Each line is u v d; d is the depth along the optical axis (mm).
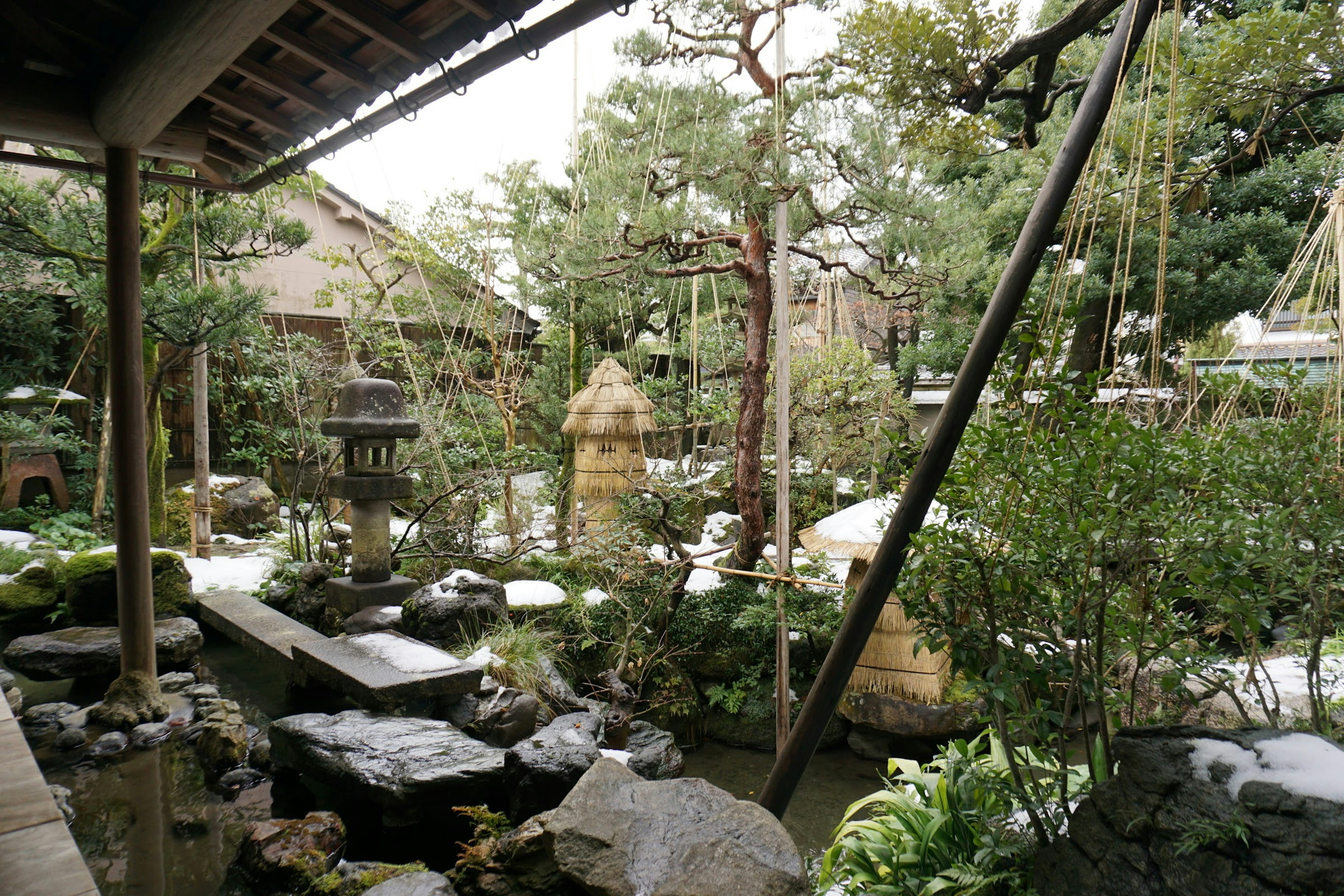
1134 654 2078
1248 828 1468
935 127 2723
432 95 2775
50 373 8852
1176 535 1685
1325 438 1819
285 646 4598
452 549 6531
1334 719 2428
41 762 3578
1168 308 5867
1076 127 2014
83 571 5191
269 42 2705
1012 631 1975
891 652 5184
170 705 4207
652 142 4840
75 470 8852
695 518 7656
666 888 1808
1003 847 1999
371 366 8789
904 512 2188
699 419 7633
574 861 1973
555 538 6359
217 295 6555
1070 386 1839
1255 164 3529
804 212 4633
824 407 7582
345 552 6219
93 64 3193
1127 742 1771
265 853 2656
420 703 3781
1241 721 2658
